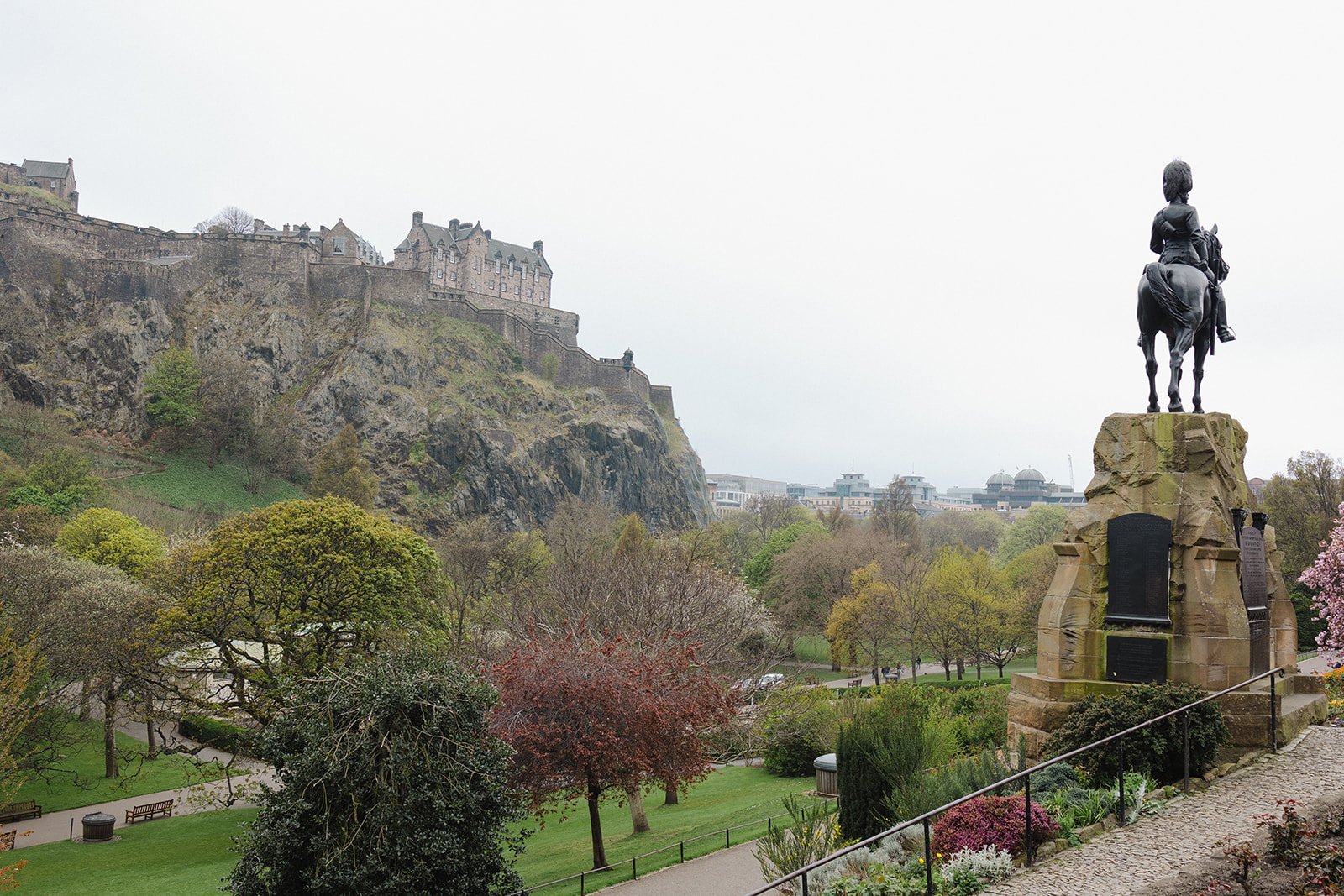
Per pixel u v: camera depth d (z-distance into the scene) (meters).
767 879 17.56
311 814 20.05
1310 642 61.41
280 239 169.38
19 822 41.22
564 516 113.44
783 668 76.50
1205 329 20.14
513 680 26.89
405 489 152.62
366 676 21.05
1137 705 16.16
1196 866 11.89
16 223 148.50
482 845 20.67
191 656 41.94
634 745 26.66
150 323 152.62
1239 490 19.06
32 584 47.34
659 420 197.88
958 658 67.75
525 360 187.62
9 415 129.12
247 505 133.88
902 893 12.84
